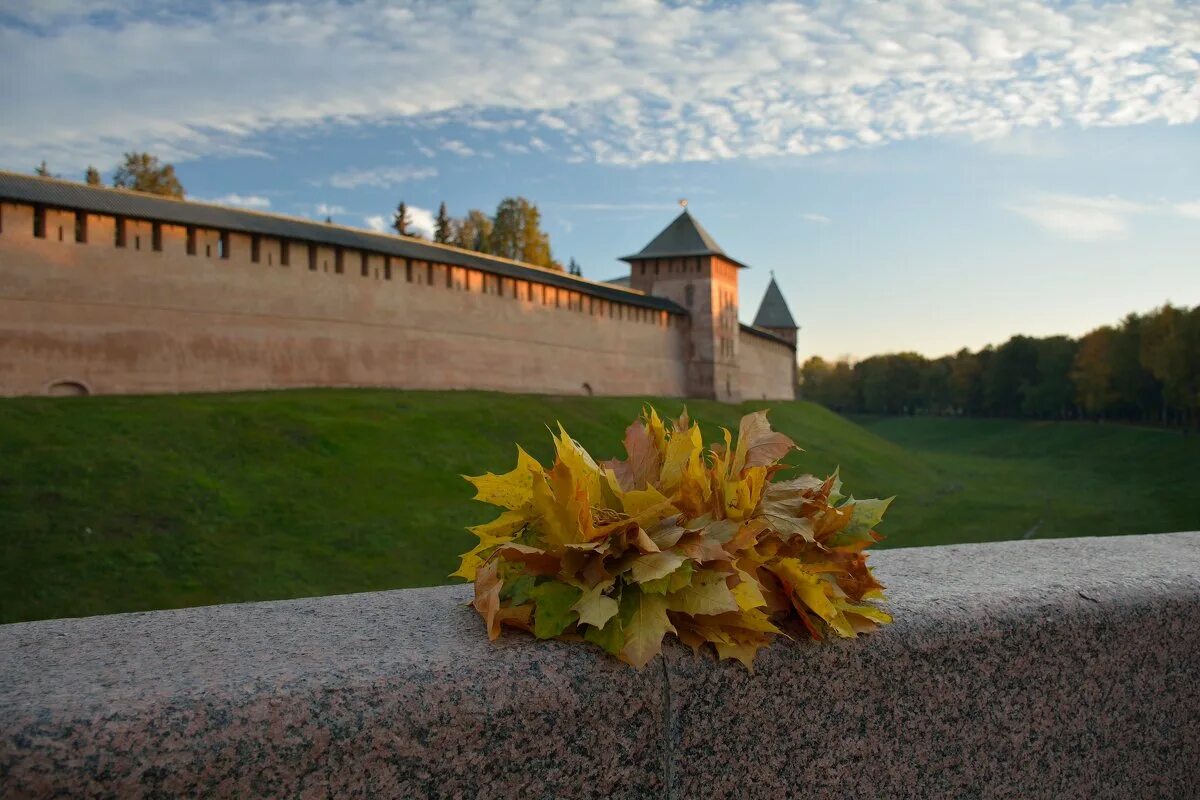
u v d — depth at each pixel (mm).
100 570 19797
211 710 1281
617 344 59375
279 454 29297
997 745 1994
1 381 28984
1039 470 73938
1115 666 2154
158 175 75625
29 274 29844
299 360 38250
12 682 1360
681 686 1617
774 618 1801
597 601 1538
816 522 1929
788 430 64188
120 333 32094
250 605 1938
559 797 1506
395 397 38969
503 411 41469
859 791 1820
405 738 1377
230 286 35812
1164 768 2236
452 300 46000
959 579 2283
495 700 1450
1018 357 128125
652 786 1598
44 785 1163
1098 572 2375
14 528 20719
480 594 1663
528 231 94062
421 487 29891
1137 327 98062
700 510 1826
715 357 68625
